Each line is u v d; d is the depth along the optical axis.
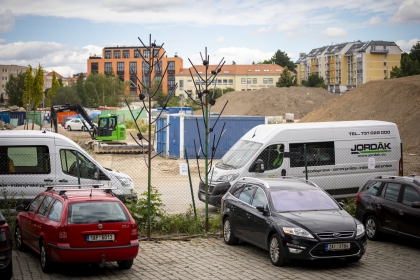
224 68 146.88
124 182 15.23
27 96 51.38
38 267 9.96
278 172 16.48
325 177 17.02
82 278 9.19
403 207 11.73
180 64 147.25
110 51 153.12
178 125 32.91
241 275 9.48
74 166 14.67
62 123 69.38
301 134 16.91
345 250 9.81
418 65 102.00
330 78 154.25
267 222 10.48
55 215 9.41
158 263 10.43
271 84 145.00
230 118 33.53
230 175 16.12
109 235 9.09
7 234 8.07
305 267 10.08
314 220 10.05
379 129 17.84
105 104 110.12
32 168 14.27
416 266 10.18
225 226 12.45
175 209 17.05
